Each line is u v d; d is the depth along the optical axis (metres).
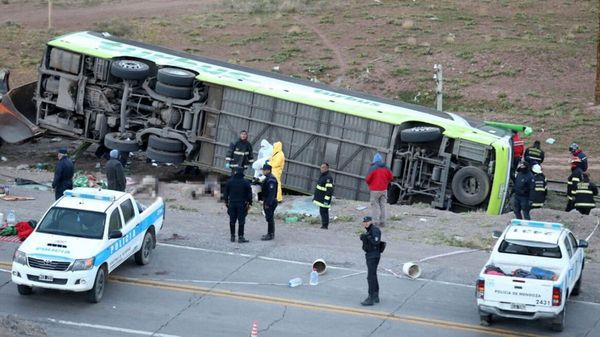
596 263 44.44
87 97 61.69
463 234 48.19
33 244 36.31
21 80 86.25
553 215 50.09
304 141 57.28
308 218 50.69
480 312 35.09
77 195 39.44
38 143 69.94
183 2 117.94
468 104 82.88
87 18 108.75
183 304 37.41
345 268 42.25
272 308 37.34
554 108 81.12
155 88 60.50
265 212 45.66
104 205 38.47
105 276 37.34
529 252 36.78
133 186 56.50
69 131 62.66
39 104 63.03
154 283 39.38
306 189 57.44
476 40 97.50
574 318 37.28
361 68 89.81
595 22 103.88
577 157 54.91
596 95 81.44
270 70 89.50
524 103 82.50
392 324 36.12
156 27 103.06
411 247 45.94
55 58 61.84
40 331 33.28
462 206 55.06
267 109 57.97
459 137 54.38
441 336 35.06
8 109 63.03
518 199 48.62
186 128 59.44
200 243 44.72
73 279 35.56
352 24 104.19
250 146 54.44
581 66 90.06
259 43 98.00
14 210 48.16
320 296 38.78
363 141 56.06
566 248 37.16
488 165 54.06
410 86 85.75
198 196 56.16
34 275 35.59
